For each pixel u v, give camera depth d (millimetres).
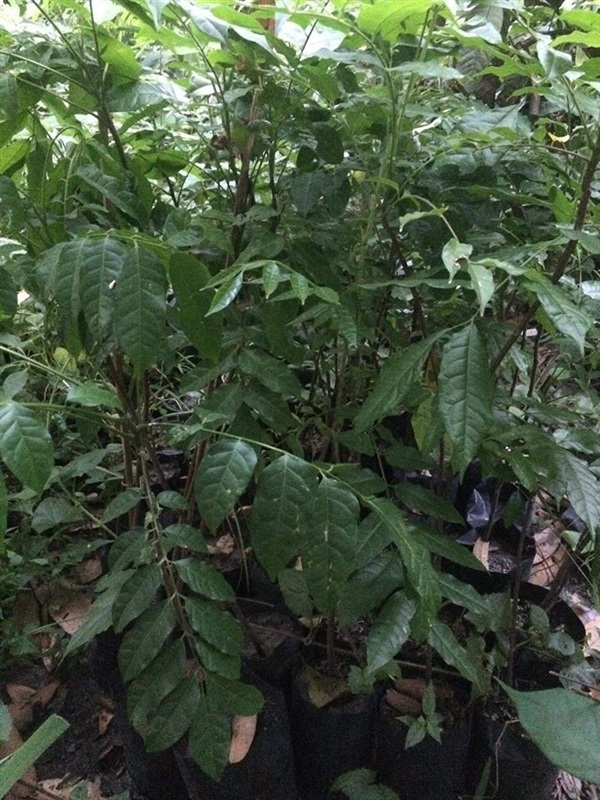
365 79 1041
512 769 1039
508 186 924
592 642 1327
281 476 706
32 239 843
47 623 1433
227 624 813
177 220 805
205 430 747
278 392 813
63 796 1156
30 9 1183
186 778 1001
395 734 1059
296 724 1104
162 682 814
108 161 839
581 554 1291
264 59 841
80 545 1478
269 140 917
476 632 1134
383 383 717
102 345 744
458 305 960
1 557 1399
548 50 663
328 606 715
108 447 1138
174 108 1024
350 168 881
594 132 964
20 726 1273
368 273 917
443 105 1015
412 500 875
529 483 795
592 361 1041
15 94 795
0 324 1057
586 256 1020
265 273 638
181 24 814
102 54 854
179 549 1077
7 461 625
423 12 787
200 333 749
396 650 766
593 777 844
